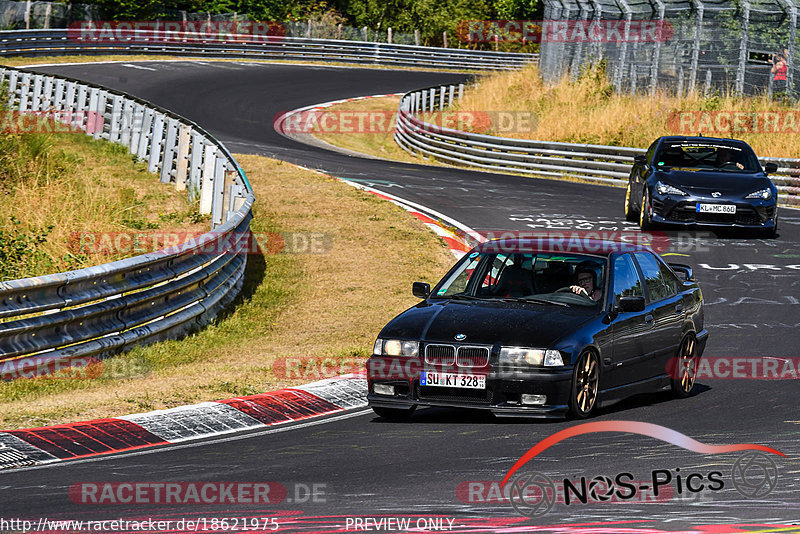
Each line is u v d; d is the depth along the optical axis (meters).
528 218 62.56
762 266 51.12
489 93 128.62
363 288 47.00
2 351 29.66
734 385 31.11
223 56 161.38
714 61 98.69
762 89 96.12
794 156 81.94
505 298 27.73
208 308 41.56
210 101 127.69
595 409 26.73
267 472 20.83
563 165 85.81
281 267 51.19
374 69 170.75
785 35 94.50
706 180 57.09
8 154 67.38
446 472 20.66
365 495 18.92
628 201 62.88
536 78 126.88
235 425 25.52
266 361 33.56
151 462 21.77
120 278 34.72
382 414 26.78
